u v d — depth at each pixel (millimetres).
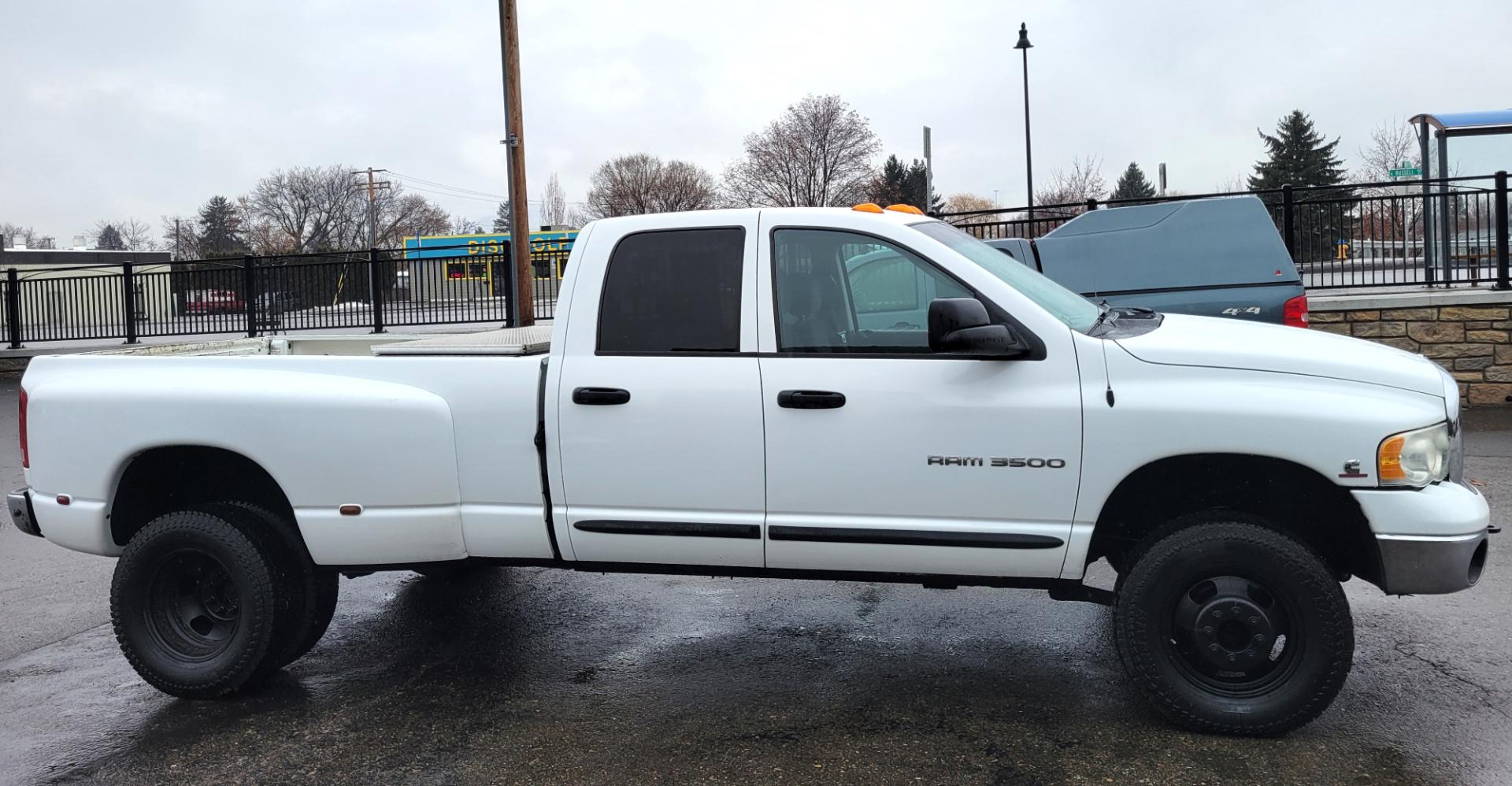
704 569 4410
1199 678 3986
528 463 4418
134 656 4688
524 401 4406
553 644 5312
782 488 4207
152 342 18328
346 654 5250
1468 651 4785
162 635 4723
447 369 4504
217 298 17719
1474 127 15164
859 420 4113
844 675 4785
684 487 4289
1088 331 4129
